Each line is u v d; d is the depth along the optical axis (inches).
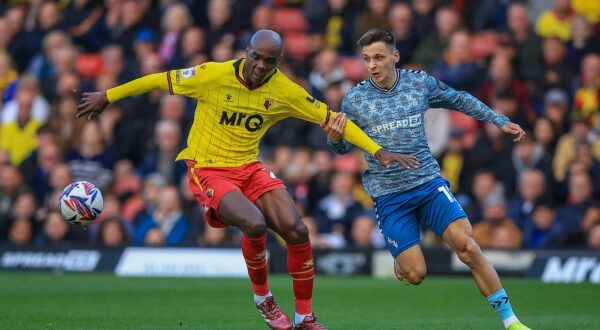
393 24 2191.2
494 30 2246.6
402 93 1047.0
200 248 1900.8
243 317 1231.5
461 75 2065.7
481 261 986.7
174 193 1979.6
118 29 2486.5
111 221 1990.7
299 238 997.8
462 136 2033.7
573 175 1870.1
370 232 1889.8
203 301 1432.1
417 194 1039.6
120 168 2151.8
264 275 1025.5
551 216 1857.8
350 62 2212.1
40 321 1181.7
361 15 2274.9
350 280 1769.2
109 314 1264.8
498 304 979.3
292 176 2001.7
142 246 1936.5
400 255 1044.5
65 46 2445.9
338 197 1953.7
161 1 2491.4
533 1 2319.1
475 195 1947.6
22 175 2246.6
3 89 2460.6
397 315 1267.2
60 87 2322.8
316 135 2095.2
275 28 2337.6
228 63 1031.0
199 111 1048.2
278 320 1028.5
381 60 1032.2
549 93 2059.5
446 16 2145.7
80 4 2588.6
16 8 2679.6
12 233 2085.4
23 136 2317.9
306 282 1013.2
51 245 1984.5
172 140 2118.6
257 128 1041.5
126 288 1627.7
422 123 1050.1
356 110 1057.5
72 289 1609.3
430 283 1704.0
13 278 1828.2
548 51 2102.6
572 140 1955.0
